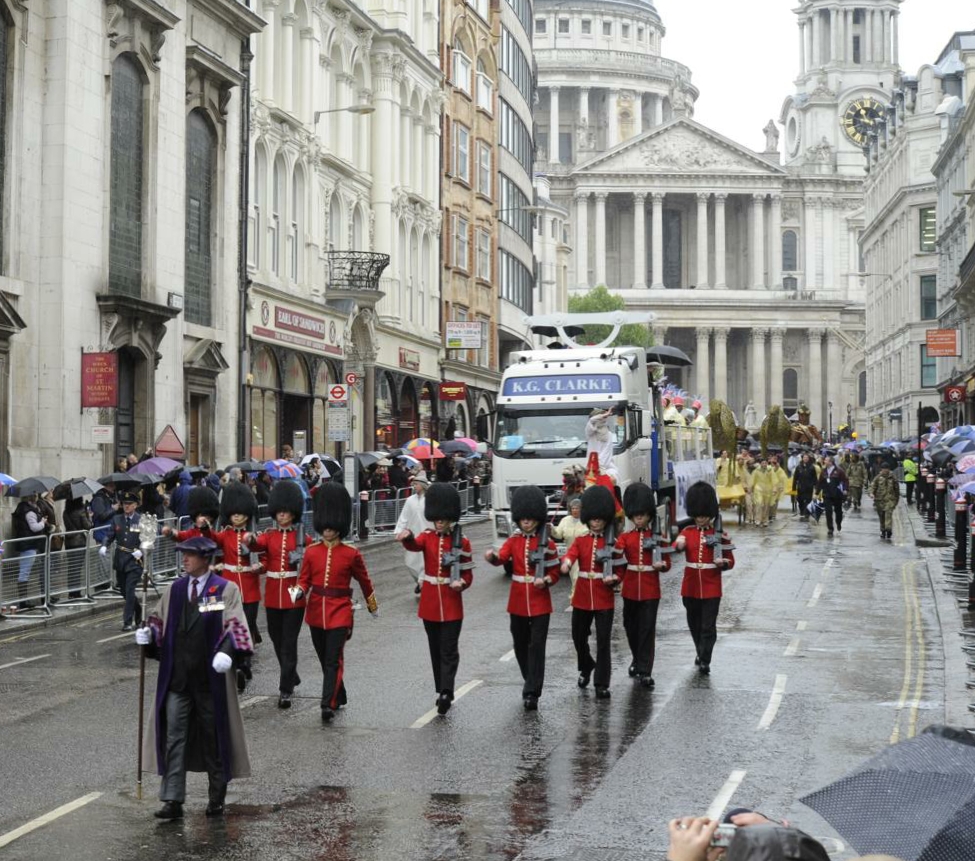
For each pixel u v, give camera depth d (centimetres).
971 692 1505
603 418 2675
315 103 4394
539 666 1434
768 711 1420
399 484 4097
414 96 5328
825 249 15325
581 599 1519
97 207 3017
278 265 4166
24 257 2825
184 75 3431
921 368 9544
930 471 5128
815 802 370
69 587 2325
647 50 18038
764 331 14938
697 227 15288
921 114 9562
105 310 3017
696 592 1666
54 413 2859
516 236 7338
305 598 1469
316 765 1180
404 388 5297
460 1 5962
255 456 3919
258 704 1469
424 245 5541
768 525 4391
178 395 3409
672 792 1083
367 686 1568
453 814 1019
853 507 5394
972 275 5834
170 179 3356
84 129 2961
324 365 4431
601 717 1393
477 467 4997
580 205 15162
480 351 6406
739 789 1092
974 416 6178
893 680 1605
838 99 15475
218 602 1023
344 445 3869
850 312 15025
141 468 2566
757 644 1892
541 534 1448
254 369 3909
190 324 3497
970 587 2223
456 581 1412
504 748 1245
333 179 4569
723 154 15100
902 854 345
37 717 1383
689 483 3656
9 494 2288
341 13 4584
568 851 920
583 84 17438
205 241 3650
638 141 15062
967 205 6875
